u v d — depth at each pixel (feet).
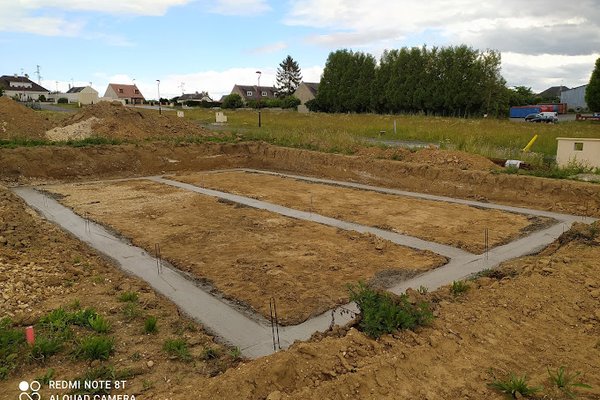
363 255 25.00
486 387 12.22
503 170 40.73
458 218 32.35
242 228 30.27
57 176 49.21
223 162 59.82
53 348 13.91
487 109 153.38
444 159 45.01
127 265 23.85
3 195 36.01
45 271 21.16
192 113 140.87
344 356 13.10
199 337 16.11
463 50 149.18
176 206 36.63
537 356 13.91
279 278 21.79
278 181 48.16
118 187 45.09
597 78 151.53
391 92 162.50
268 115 134.62
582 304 17.07
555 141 60.64
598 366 13.32
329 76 179.63
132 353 14.47
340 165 50.67
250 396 11.31
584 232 24.90
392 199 38.88
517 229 29.58
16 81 259.80
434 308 16.38
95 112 67.67
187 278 22.08
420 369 12.78
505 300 17.26
